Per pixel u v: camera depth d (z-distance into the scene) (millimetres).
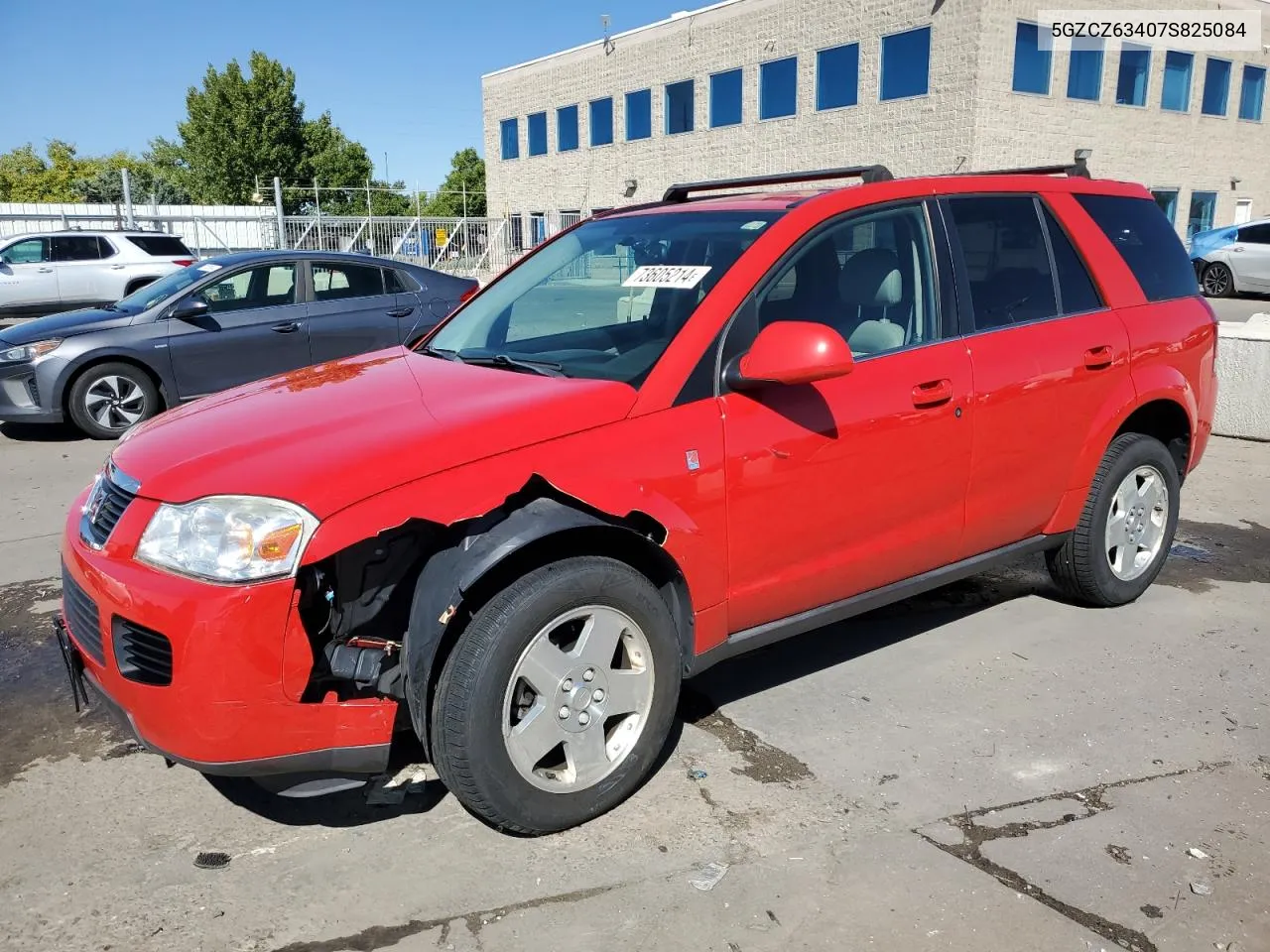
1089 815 2906
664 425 2904
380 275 9297
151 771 3229
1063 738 3355
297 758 2557
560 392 2895
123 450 2973
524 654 2646
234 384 8727
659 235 3652
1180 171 27641
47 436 8766
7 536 5777
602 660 2805
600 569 2746
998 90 22875
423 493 2549
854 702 3627
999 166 23391
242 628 2428
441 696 2604
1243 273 19641
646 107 32156
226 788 3119
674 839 2814
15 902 2570
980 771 3154
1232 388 7879
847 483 3270
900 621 4387
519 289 4031
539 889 2609
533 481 2758
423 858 2748
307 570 2557
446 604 2512
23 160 73062
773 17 27156
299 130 61344
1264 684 3752
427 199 64750
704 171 30391
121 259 17391
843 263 3420
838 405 3221
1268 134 29812
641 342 3143
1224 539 5473
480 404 2871
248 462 2633
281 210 26766
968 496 3664
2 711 3645
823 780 3104
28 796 3078
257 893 2604
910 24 23594
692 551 2932
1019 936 2408
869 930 2434
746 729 3438
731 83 29016
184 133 61031
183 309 8414
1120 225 4363
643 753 2934
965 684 3758
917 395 3414
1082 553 4215
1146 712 3533
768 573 3162
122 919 2506
